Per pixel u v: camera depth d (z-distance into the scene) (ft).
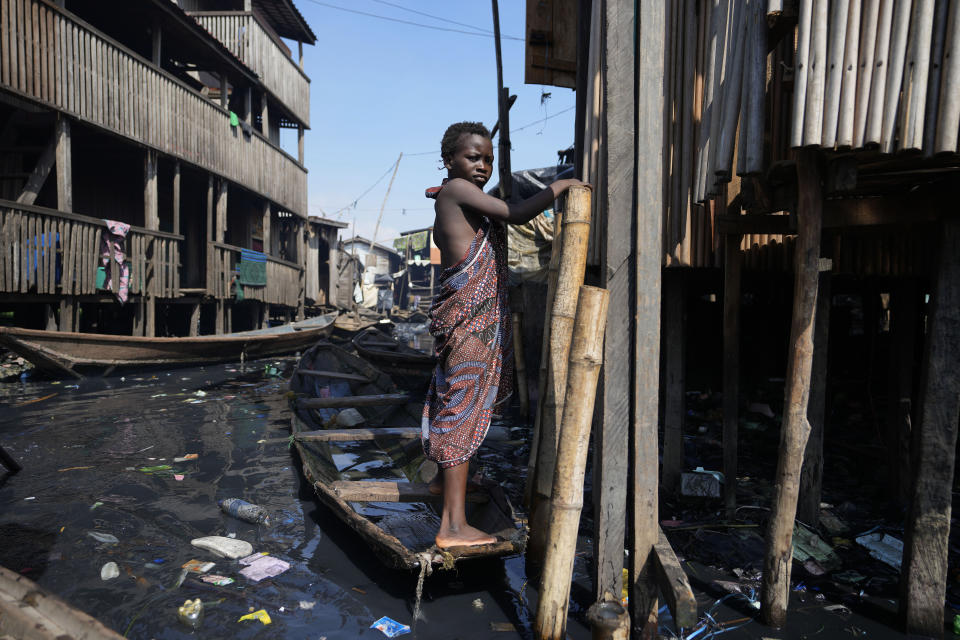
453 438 7.88
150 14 34.04
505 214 7.33
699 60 9.66
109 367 28.25
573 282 7.83
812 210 6.66
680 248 10.27
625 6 6.40
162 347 30.58
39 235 25.86
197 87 50.16
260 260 48.49
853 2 5.75
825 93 5.94
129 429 18.13
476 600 8.02
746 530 10.03
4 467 13.99
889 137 5.73
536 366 22.43
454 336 7.84
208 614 7.52
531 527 8.87
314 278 68.28
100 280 29.53
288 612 7.62
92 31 28.60
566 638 7.11
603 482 6.60
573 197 7.58
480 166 7.86
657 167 6.40
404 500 9.55
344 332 57.41
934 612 7.00
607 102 6.44
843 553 9.29
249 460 14.82
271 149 50.42
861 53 5.79
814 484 9.67
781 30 6.97
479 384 7.92
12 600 4.89
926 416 6.95
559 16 15.01
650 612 6.66
